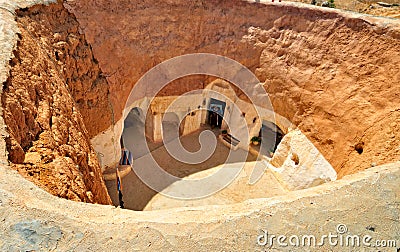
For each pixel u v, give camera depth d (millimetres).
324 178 10758
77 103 9992
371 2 18141
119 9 11969
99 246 3451
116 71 11852
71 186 5023
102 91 11258
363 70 10445
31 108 5789
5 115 4820
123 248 3490
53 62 8555
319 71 11562
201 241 3703
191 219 4043
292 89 12211
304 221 4098
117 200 11172
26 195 3779
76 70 10188
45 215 3588
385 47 10102
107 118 11445
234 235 3828
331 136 10789
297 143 11914
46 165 4961
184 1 13188
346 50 11023
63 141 6258
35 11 8914
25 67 6488
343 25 11258
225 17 13531
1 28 6867
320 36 11750
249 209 4309
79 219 3727
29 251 3207
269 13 13000
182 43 13359
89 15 11203
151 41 12742
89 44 11117
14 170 4113
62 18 10234
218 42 13625
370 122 9680
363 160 9109
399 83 9453
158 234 3717
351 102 10422
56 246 3332
